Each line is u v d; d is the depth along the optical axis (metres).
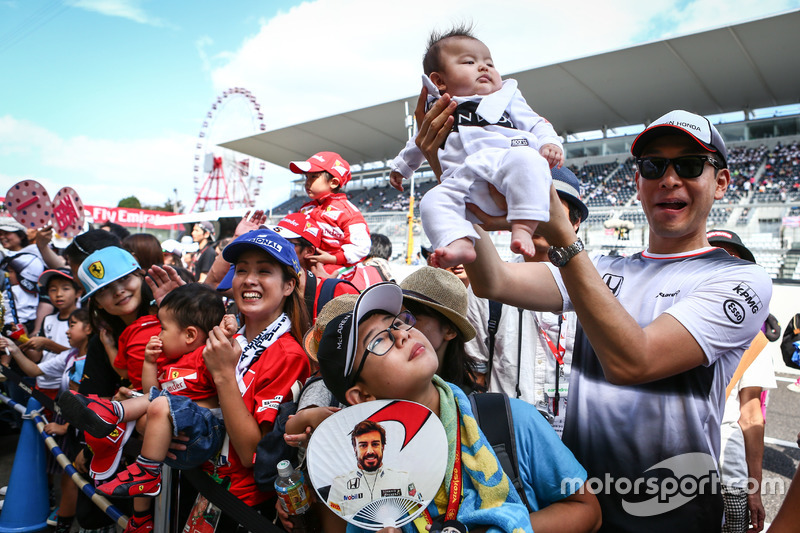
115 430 2.01
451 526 1.22
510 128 1.48
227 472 1.92
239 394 1.83
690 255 1.59
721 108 28.56
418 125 1.68
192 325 2.30
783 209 15.55
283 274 2.19
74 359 3.82
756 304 1.41
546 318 2.44
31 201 5.31
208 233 9.38
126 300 2.71
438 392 1.41
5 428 5.29
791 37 20.84
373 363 1.26
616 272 1.73
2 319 4.55
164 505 1.90
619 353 1.29
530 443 1.47
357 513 1.22
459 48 1.53
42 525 3.54
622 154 31.77
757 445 2.48
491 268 1.58
